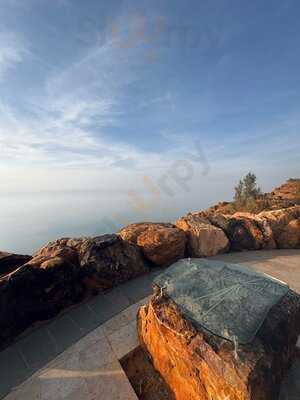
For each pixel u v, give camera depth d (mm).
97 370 4660
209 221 11016
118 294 7215
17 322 5680
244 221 11156
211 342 3643
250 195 24078
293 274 7961
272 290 4582
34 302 5996
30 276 6051
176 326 4074
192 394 3639
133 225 10359
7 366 4867
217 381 3254
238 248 10523
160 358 4410
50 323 6082
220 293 4504
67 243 8180
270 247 10695
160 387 4273
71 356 5023
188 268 5531
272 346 3645
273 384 3285
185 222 10438
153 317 4613
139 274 8289
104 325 5898
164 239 8898
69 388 4336
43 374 4641
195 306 4293
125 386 4309
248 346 3488
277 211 11781
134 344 5242
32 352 5188
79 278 7102
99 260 7418
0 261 7207
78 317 6266
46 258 6922
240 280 4898
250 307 4105
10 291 5688
